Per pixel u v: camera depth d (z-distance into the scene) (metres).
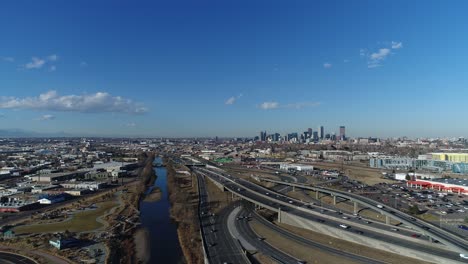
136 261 156.12
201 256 156.75
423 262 137.50
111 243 172.25
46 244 168.88
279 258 147.50
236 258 144.38
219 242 167.38
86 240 176.62
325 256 148.38
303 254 151.75
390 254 148.00
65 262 147.00
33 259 150.25
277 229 191.50
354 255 148.38
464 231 171.50
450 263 130.50
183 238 183.38
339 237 172.00
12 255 155.12
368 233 166.12
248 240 171.75
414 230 165.38
